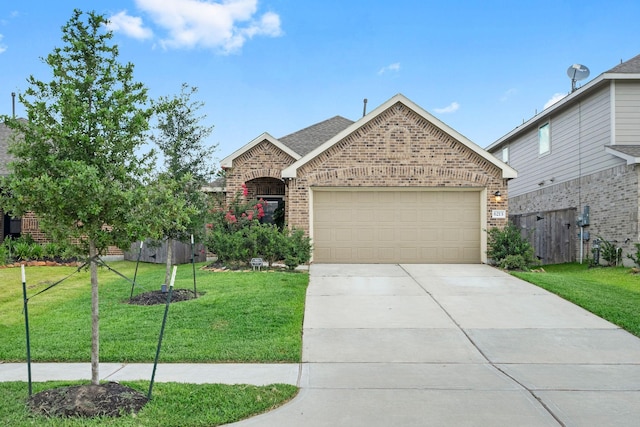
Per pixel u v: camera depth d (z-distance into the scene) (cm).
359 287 1258
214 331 864
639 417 529
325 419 523
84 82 567
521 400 577
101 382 608
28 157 550
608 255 1639
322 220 1678
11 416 515
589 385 631
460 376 668
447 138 1655
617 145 1677
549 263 2000
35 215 558
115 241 563
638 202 1547
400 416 530
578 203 1911
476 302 1105
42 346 788
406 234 1673
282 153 1897
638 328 888
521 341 836
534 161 2328
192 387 605
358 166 1658
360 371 689
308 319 967
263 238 1563
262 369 698
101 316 968
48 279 1409
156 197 579
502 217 1647
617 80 1692
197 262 1933
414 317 984
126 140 573
